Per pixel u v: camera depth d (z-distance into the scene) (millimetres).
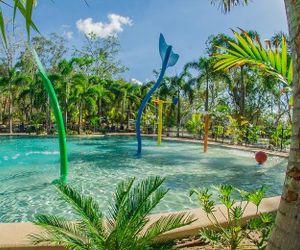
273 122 30391
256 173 10336
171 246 2906
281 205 2260
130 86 34281
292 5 2266
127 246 2443
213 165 11906
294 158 2207
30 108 34281
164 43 14391
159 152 16078
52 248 3213
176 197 6961
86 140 23578
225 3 4637
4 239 3311
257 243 3264
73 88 28016
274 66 4098
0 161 12219
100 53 44375
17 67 29734
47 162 12086
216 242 3424
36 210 6078
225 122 23750
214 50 25094
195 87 29203
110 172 10242
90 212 2682
